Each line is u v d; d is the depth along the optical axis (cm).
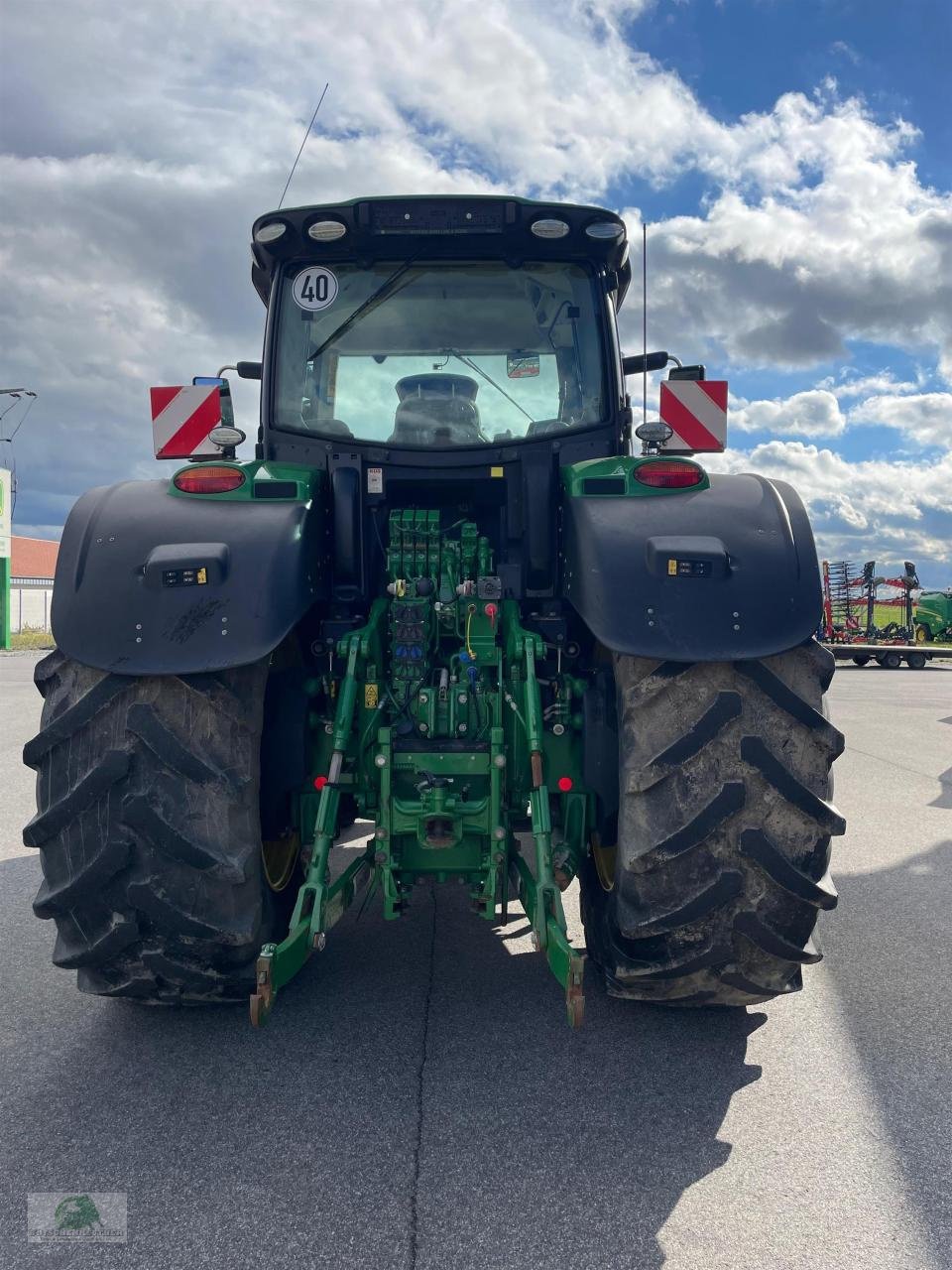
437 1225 191
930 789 676
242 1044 271
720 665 237
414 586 305
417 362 335
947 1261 182
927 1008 301
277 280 337
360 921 383
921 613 2728
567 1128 228
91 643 238
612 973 255
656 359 374
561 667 312
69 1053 265
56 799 238
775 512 261
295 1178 206
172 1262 180
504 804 278
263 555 249
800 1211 197
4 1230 189
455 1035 279
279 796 289
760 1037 279
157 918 238
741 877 235
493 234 323
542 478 312
